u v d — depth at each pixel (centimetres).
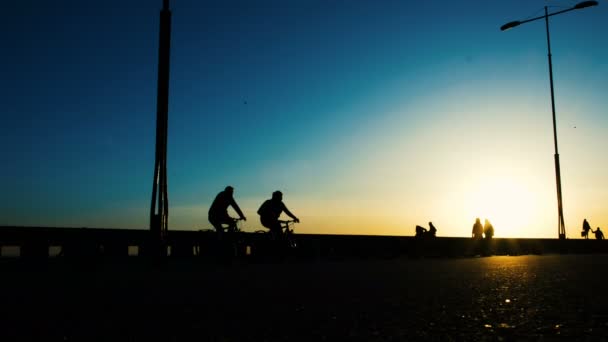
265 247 1961
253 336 565
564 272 1535
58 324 635
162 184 1672
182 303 816
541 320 648
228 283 1148
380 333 573
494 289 1016
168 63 1689
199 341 543
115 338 558
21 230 1967
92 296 906
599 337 549
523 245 3991
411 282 1186
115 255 2198
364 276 1380
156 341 544
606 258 2828
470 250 3628
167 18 1697
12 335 574
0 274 1426
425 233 3334
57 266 1770
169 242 2314
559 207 3931
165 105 1681
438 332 577
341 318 671
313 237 2722
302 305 792
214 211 1817
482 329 593
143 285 1101
